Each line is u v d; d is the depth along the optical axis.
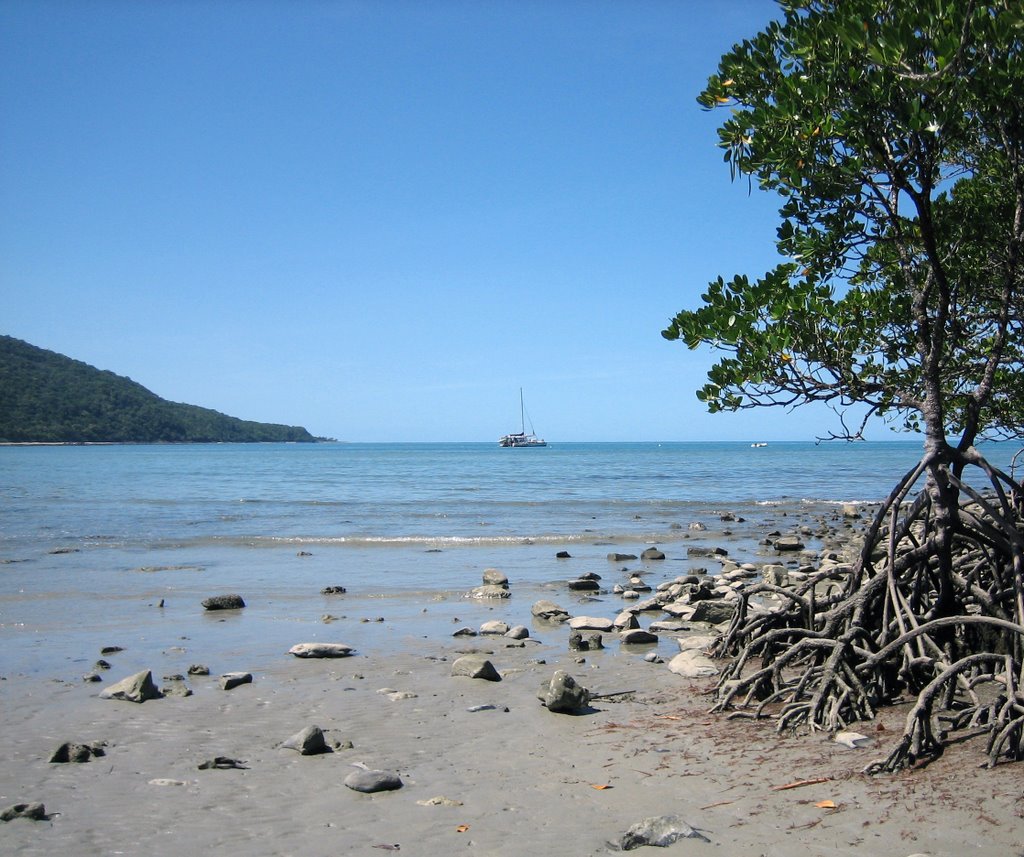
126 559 23.12
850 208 9.20
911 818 6.00
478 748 8.27
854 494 52.09
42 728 8.94
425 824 6.37
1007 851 5.44
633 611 15.95
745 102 9.40
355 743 8.47
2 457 133.88
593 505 43.16
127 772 7.61
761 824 6.12
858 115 8.19
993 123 8.68
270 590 18.38
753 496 50.41
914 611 9.14
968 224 9.85
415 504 43.19
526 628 14.52
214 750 8.26
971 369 10.59
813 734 8.01
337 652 12.44
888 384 10.10
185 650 12.77
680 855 5.67
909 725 7.00
